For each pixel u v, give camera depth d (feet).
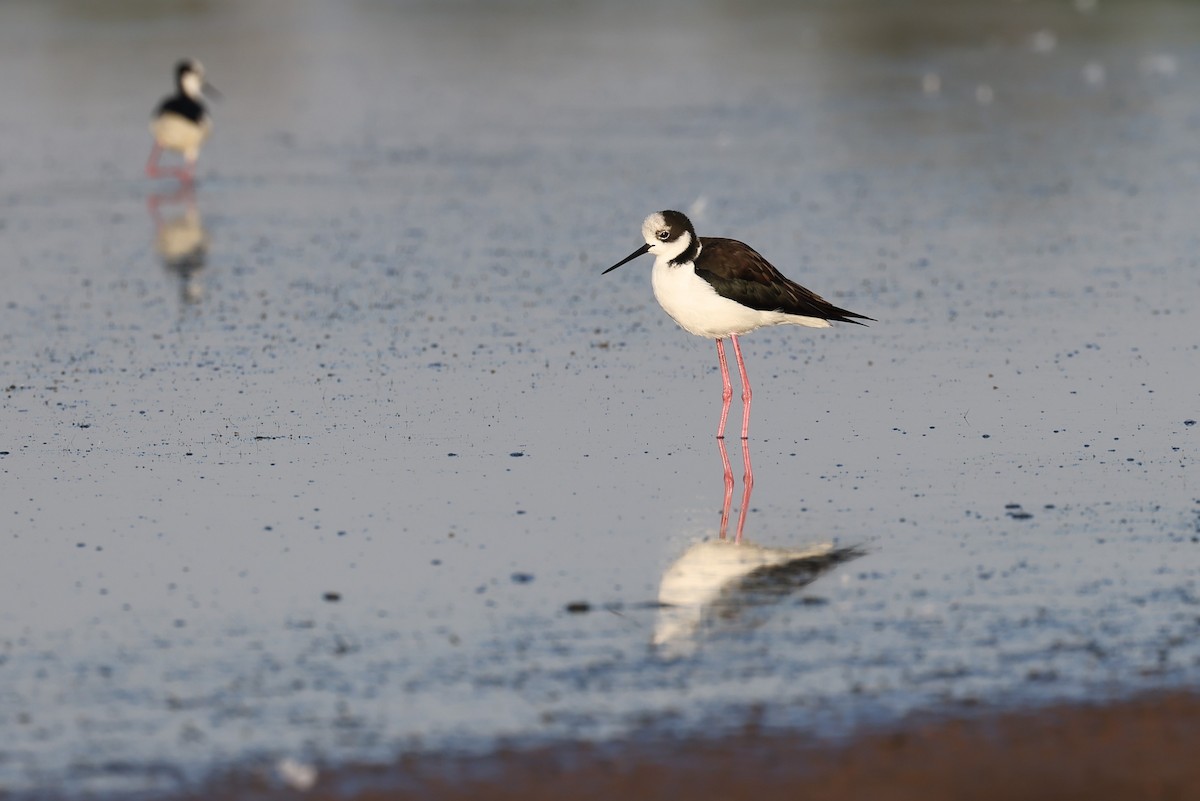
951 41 147.74
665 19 172.35
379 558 35.06
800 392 48.37
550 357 52.90
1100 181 82.17
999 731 26.43
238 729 27.02
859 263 65.67
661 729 26.73
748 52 143.43
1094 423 44.04
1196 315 55.83
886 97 114.83
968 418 44.96
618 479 40.40
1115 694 27.58
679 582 33.30
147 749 26.35
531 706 27.66
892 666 28.91
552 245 71.05
